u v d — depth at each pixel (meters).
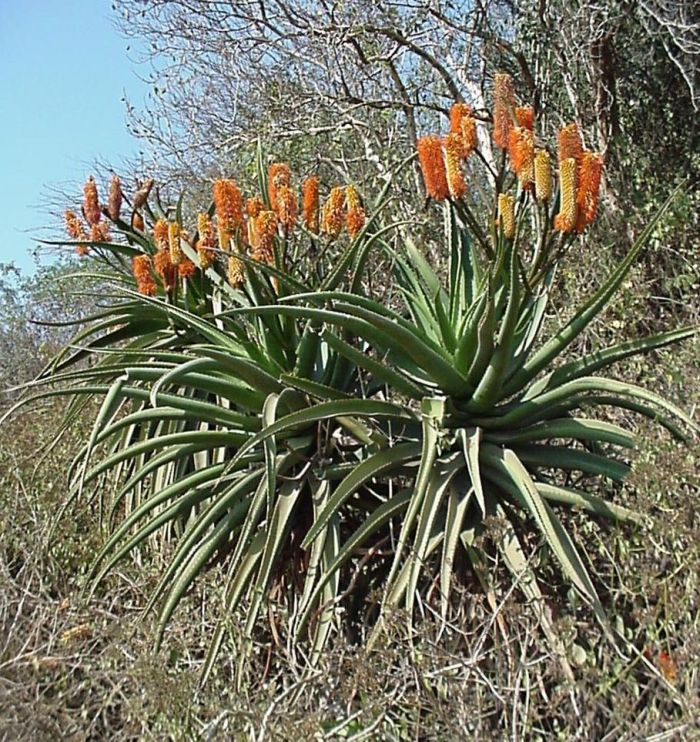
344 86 9.42
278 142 9.82
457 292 4.14
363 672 2.87
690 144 9.17
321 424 4.12
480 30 8.92
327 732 2.90
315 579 3.81
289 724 2.71
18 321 10.95
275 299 4.19
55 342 10.81
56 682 3.31
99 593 4.71
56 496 5.35
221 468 4.09
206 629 3.94
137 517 4.02
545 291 4.04
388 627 3.11
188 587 3.86
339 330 4.19
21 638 3.67
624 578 3.33
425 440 3.55
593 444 4.22
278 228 4.27
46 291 11.26
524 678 3.00
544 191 3.54
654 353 5.82
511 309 3.51
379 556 4.10
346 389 4.47
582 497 3.54
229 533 4.03
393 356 4.00
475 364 3.68
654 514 3.37
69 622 3.83
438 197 3.72
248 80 10.55
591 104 9.15
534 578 3.28
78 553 4.95
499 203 3.56
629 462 3.78
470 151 3.79
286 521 3.85
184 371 3.66
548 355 3.86
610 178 8.80
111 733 3.37
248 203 4.40
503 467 3.63
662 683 2.75
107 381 4.95
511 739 2.72
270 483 3.63
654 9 8.30
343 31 8.84
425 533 3.49
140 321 5.38
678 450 3.29
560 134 3.62
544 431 3.78
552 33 8.88
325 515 3.55
